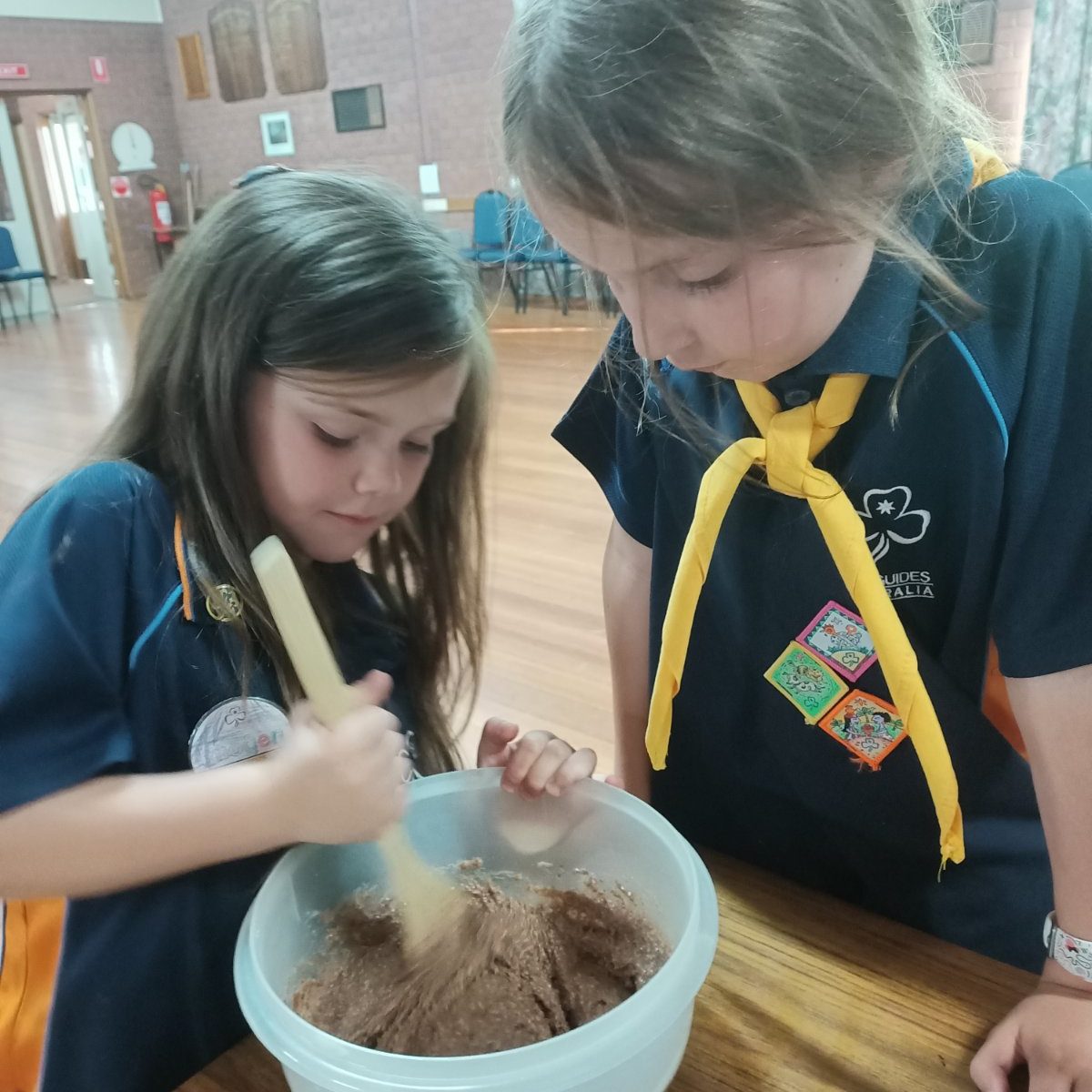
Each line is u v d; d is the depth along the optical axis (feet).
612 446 2.43
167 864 1.67
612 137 1.34
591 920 1.98
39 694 1.67
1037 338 1.69
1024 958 2.25
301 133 21.63
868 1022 1.80
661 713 2.09
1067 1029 1.65
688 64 1.31
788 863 2.46
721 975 1.91
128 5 22.68
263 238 1.91
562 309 17.51
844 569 1.82
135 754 1.85
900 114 1.42
